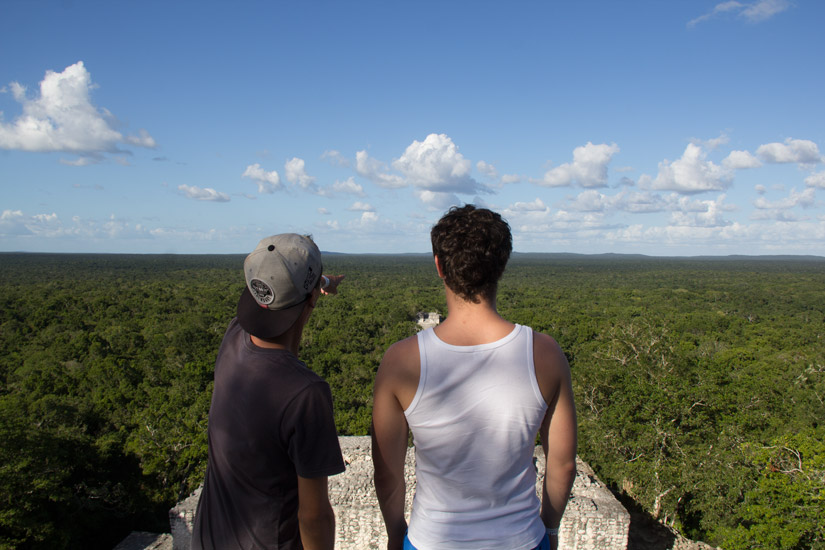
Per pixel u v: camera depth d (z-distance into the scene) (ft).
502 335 5.76
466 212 6.07
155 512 42.50
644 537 33.09
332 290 7.13
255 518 5.98
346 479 28.07
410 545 5.98
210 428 6.35
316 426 5.74
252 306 6.18
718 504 36.19
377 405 6.05
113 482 43.73
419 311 191.52
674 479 37.01
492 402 5.54
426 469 5.92
